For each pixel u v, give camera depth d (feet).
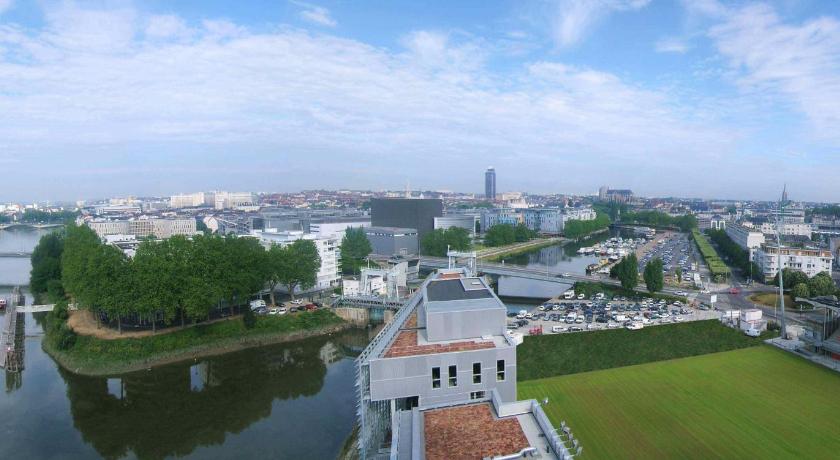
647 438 314.76
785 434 317.42
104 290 539.29
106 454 354.13
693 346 489.67
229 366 527.81
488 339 313.32
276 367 524.52
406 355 286.46
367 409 288.71
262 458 344.90
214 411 420.77
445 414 237.45
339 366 527.40
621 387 398.62
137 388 470.39
